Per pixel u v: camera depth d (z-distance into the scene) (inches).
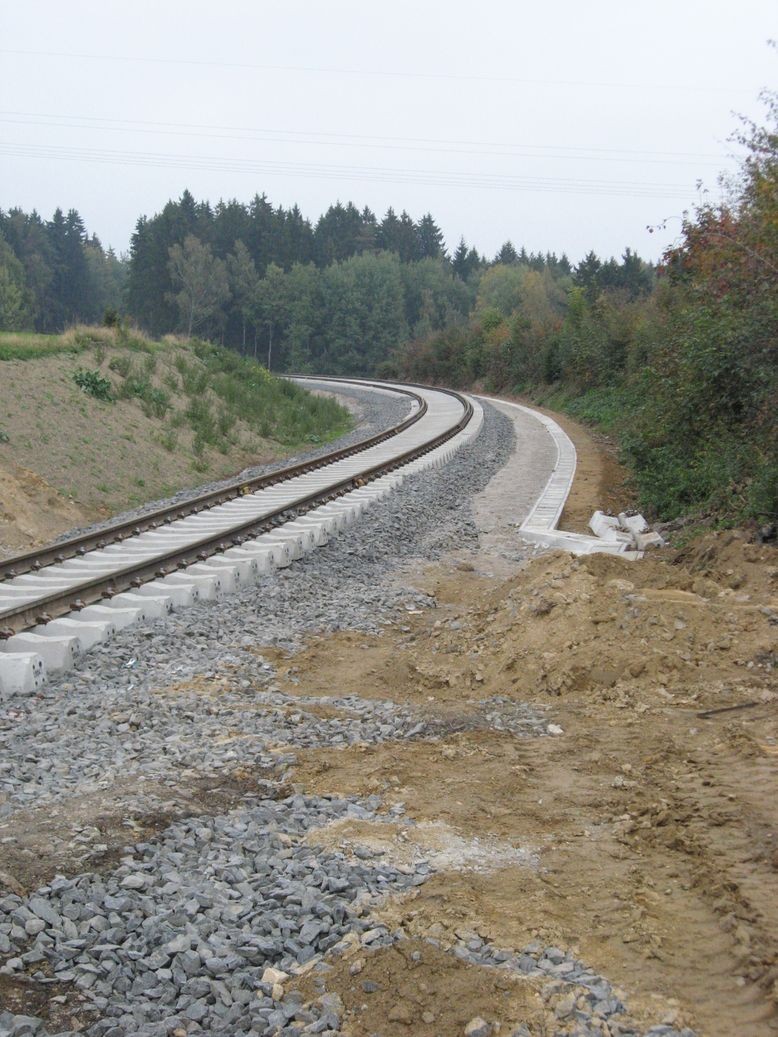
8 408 856.3
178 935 181.6
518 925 187.3
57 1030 156.9
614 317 1813.5
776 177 662.5
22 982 166.4
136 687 343.6
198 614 440.8
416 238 5565.9
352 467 960.9
